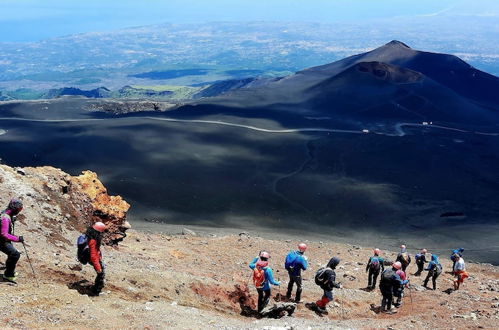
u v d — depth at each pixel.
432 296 24.03
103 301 12.71
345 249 40.41
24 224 18.64
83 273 14.76
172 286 16.52
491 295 25.41
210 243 35.03
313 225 69.00
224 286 18.36
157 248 28.06
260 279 16.11
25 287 11.85
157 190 83.88
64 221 21.44
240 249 33.34
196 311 13.98
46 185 23.05
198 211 72.81
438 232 67.56
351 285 25.58
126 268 17.34
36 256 15.04
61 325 10.20
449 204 82.88
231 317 15.20
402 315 19.80
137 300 14.05
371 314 19.44
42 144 126.69
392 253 43.28
